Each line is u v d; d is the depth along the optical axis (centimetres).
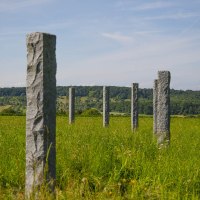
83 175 759
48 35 645
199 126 2280
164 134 1191
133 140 1158
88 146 950
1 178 762
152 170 764
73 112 2481
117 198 587
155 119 1462
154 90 1481
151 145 1078
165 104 1205
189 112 8406
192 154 982
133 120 1905
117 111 7206
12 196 621
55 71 658
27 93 649
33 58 644
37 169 641
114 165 809
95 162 823
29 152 648
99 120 3025
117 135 1234
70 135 1245
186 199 602
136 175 755
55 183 649
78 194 589
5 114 4891
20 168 795
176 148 1084
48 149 638
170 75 1210
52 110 654
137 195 615
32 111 646
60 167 802
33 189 595
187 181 686
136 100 1916
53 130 656
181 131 1794
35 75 643
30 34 645
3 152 927
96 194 608
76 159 847
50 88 650
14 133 1405
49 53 647
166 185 673
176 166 794
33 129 645
